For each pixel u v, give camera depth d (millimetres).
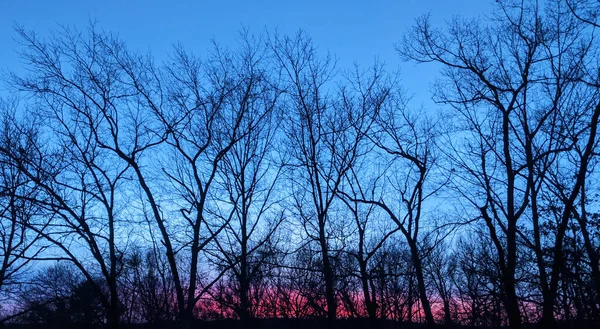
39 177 22562
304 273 24422
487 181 22031
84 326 26031
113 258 23297
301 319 24094
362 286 24484
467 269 26875
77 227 21875
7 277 24656
